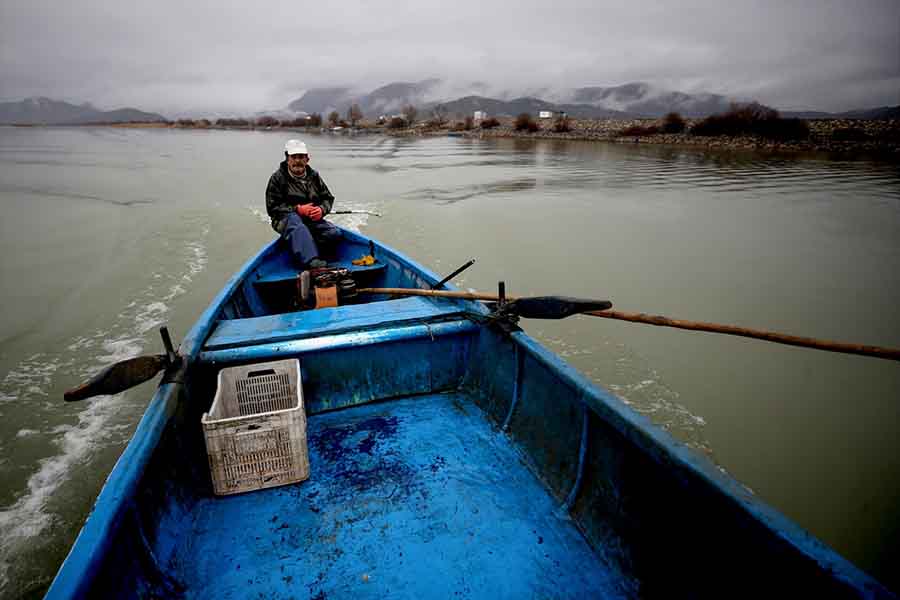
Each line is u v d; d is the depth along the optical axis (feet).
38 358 19.34
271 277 16.66
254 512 7.75
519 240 35.19
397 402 10.96
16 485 13.20
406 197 55.11
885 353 7.88
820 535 11.84
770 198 54.03
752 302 24.34
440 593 6.52
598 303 9.42
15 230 39.29
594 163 96.22
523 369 9.69
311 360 10.19
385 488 8.29
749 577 5.13
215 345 9.63
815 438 14.85
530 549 7.20
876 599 4.02
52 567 11.11
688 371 18.15
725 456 14.17
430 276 14.33
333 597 6.45
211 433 7.59
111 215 45.14
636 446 6.66
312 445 9.40
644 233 37.76
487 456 9.14
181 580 6.57
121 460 6.29
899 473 13.57
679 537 6.04
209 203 51.26
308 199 18.71
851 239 36.37
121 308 23.85
